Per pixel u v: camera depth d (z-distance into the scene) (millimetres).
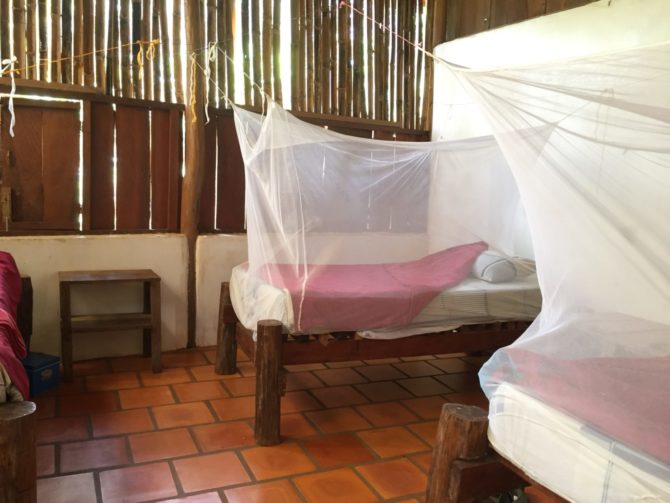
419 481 2359
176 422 2787
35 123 3377
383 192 3549
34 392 3027
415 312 2908
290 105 4152
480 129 4082
